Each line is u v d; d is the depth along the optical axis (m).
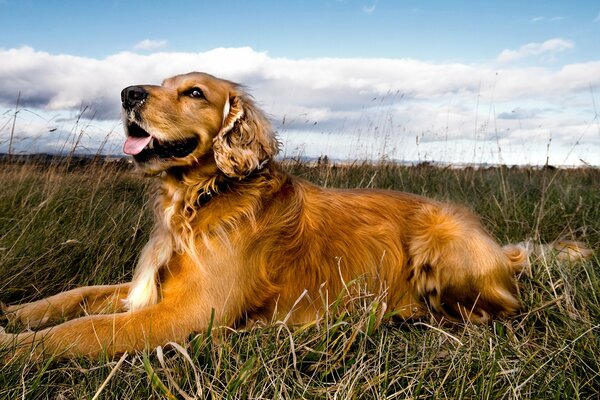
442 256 1.13
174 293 0.99
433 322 1.09
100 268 1.25
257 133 1.08
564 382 0.80
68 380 0.81
